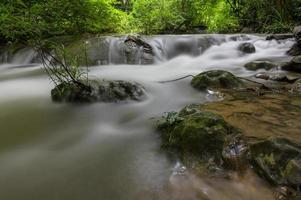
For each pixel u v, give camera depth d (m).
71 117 4.35
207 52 8.84
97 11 10.45
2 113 4.63
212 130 2.79
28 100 5.27
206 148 2.72
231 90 4.84
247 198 2.21
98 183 2.65
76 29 10.10
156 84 5.89
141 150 3.24
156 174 2.73
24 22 6.83
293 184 2.17
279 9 11.47
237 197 2.24
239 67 7.11
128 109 4.54
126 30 11.80
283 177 2.23
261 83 5.23
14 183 2.69
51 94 5.09
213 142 2.72
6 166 2.99
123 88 4.86
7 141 3.61
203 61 8.34
